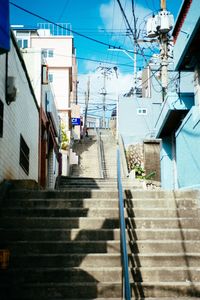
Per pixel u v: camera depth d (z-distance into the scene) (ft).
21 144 31.22
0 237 20.98
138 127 89.92
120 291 17.56
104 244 20.33
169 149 43.34
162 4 53.88
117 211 23.40
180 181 34.53
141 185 45.24
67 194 25.34
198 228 22.31
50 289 17.40
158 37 54.24
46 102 48.83
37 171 41.63
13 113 27.20
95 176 77.97
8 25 15.38
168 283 17.87
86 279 18.30
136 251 20.33
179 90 36.65
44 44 107.04
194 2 25.36
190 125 30.45
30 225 22.08
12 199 24.31
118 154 27.14
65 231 21.24
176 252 20.36
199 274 18.66
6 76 24.59
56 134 61.82
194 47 28.32
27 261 19.13
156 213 23.43
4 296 17.24
